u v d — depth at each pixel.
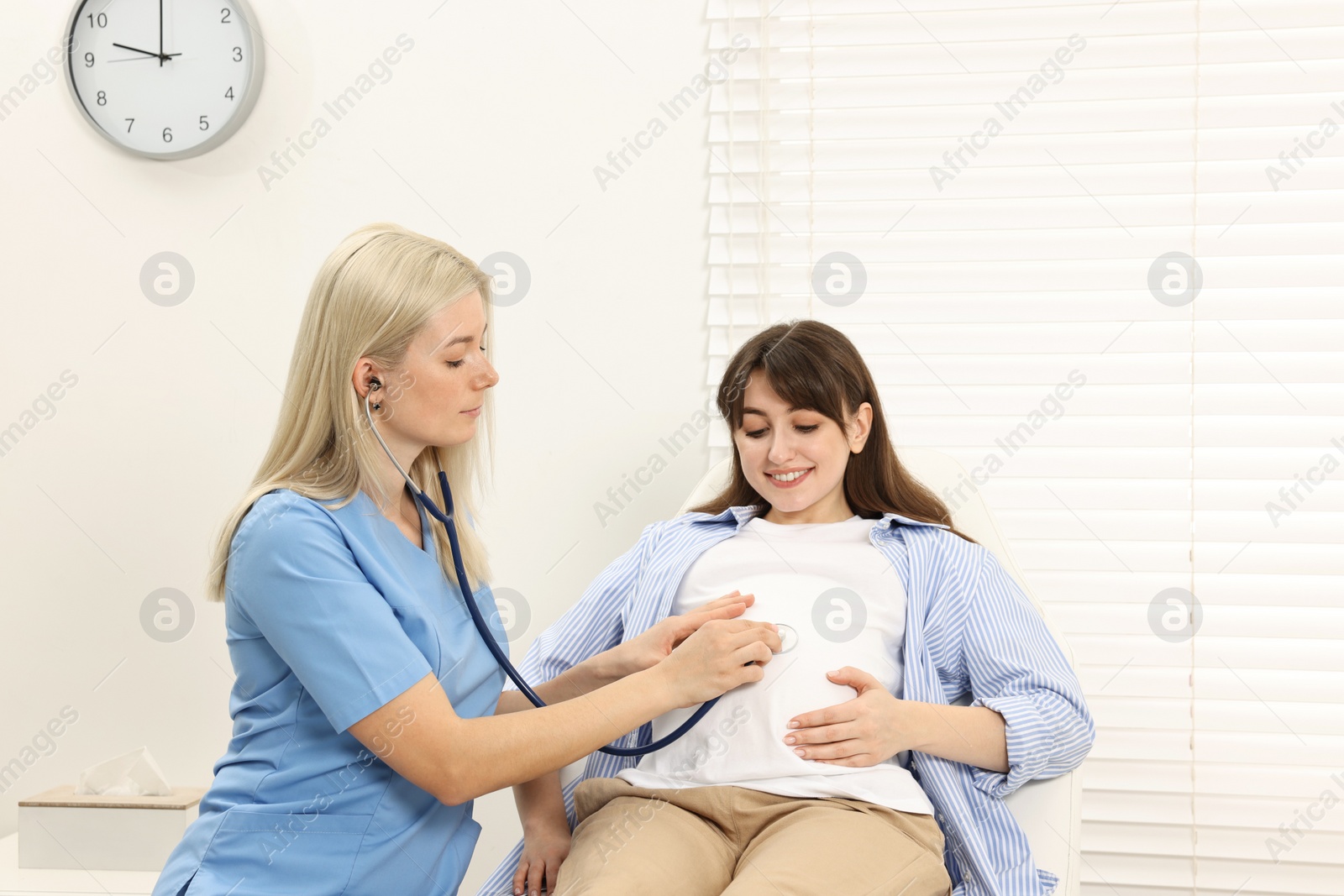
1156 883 1.58
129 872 1.44
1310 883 1.55
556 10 1.75
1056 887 1.06
